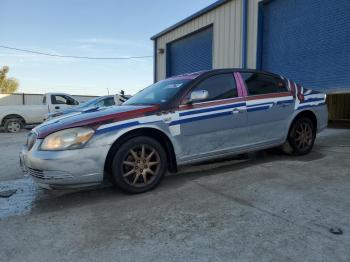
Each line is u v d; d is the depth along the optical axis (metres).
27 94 26.47
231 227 3.24
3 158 7.74
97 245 3.01
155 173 4.44
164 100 4.65
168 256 2.78
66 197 4.39
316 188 4.21
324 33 10.17
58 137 3.92
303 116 6.00
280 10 11.72
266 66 12.38
